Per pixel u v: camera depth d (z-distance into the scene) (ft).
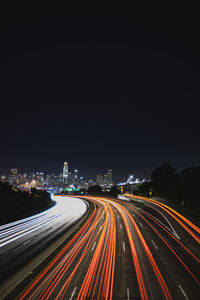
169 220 131.95
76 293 43.52
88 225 120.78
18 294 44.14
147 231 102.73
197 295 42.55
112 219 140.26
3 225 118.21
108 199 306.14
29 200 183.01
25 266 59.57
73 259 64.13
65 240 87.15
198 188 187.62
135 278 50.39
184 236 92.94
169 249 73.87
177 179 226.58
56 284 47.88
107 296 42.09
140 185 318.86
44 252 71.46
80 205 237.86
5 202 140.15
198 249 74.18
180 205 181.57
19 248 76.69
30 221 132.87
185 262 61.46
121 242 82.94
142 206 206.90
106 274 52.75
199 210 151.74
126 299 40.96
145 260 62.80
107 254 68.44
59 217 152.87
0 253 71.51
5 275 54.13
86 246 77.92
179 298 41.34
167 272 54.03
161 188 261.65
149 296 42.09
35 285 47.80
